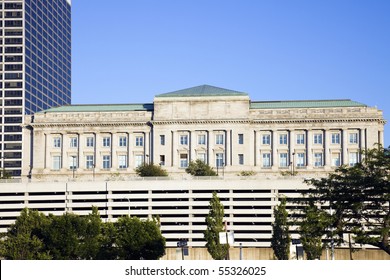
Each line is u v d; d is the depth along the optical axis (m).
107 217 158.50
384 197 84.38
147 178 161.38
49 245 120.81
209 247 128.12
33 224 125.81
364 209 86.56
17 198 161.88
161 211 156.62
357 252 138.88
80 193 160.62
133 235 123.06
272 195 153.75
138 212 157.38
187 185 157.00
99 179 181.88
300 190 153.38
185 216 155.88
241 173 194.25
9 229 134.25
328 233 85.19
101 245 123.50
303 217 96.88
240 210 153.75
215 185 156.12
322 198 89.50
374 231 83.25
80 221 123.25
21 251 115.38
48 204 160.88
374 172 87.94
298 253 103.81
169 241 154.38
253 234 151.88
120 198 159.00
